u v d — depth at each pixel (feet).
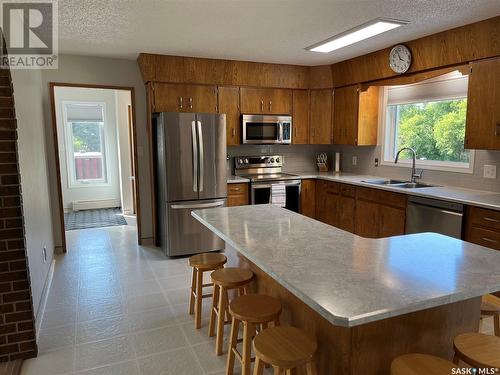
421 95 14.62
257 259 5.84
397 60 13.44
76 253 15.47
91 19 10.32
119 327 9.37
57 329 9.28
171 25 10.92
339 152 19.35
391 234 13.48
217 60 15.71
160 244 16.17
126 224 20.80
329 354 5.64
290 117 17.54
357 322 4.01
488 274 5.21
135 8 9.50
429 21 10.64
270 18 10.36
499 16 10.16
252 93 16.83
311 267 5.48
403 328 5.47
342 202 16.06
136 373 7.55
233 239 6.95
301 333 5.80
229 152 18.08
